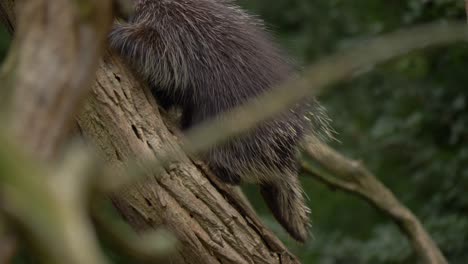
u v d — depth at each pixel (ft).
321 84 3.95
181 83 17.03
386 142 31.91
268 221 28.19
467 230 28.50
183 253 14.48
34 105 3.15
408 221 23.07
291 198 17.44
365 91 36.06
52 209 2.95
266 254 15.16
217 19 17.85
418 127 31.60
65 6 3.28
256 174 16.34
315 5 41.39
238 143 15.94
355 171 22.94
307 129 17.43
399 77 32.58
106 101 14.05
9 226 2.93
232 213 14.83
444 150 31.27
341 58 4.04
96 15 3.31
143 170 4.10
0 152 2.95
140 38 16.55
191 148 3.98
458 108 29.19
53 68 3.21
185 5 17.89
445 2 26.37
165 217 14.19
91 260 2.92
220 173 15.71
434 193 31.68
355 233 36.55
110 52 14.64
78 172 3.06
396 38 4.26
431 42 4.22
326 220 37.09
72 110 3.21
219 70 17.19
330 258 31.35
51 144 3.12
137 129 14.25
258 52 17.57
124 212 14.26
